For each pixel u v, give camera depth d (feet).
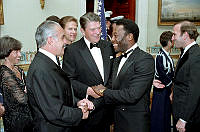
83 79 7.68
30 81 5.31
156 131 10.97
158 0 18.24
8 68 6.96
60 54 5.72
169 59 10.84
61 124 5.32
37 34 5.52
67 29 9.43
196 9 18.84
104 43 8.29
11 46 7.20
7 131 6.90
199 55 6.97
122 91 6.52
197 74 6.81
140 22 18.04
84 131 7.70
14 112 6.75
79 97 7.50
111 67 7.89
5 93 6.73
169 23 18.58
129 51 6.82
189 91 6.88
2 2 12.60
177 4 18.43
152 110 11.10
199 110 7.10
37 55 5.51
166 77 10.65
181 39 7.52
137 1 17.95
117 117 7.07
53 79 5.30
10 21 13.10
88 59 7.62
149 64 6.53
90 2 23.21
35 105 5.41
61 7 14.78
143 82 6.39
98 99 7.04
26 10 13.53
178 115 7.42
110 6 20.39
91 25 7.33
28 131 6.95
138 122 6.70
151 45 18.80
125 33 6.68
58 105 5.20
